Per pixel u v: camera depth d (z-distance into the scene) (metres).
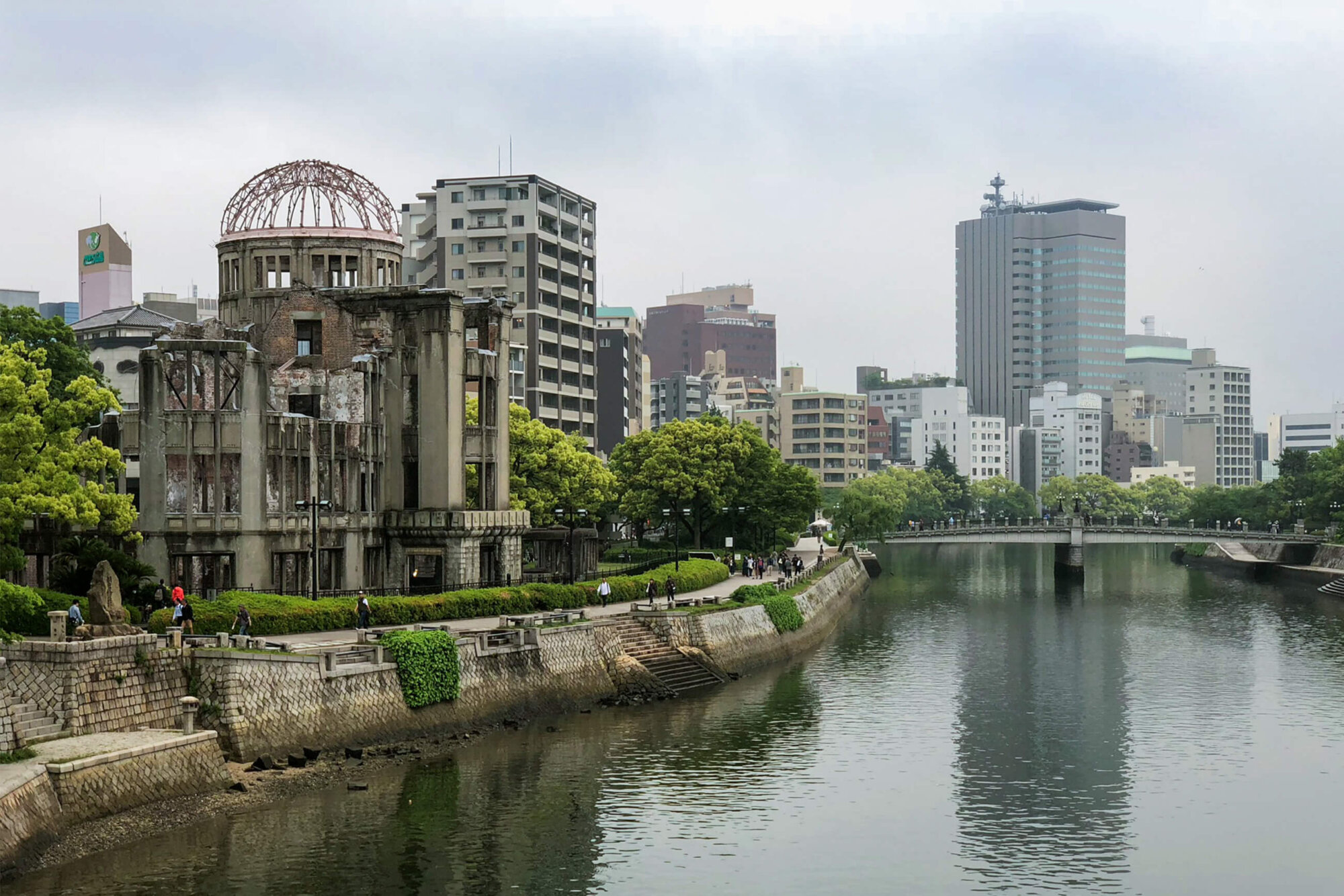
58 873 55.56
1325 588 190.62
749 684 106.62
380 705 77.25
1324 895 61.25
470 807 68.94
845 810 72.12
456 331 111.25
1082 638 137.75
